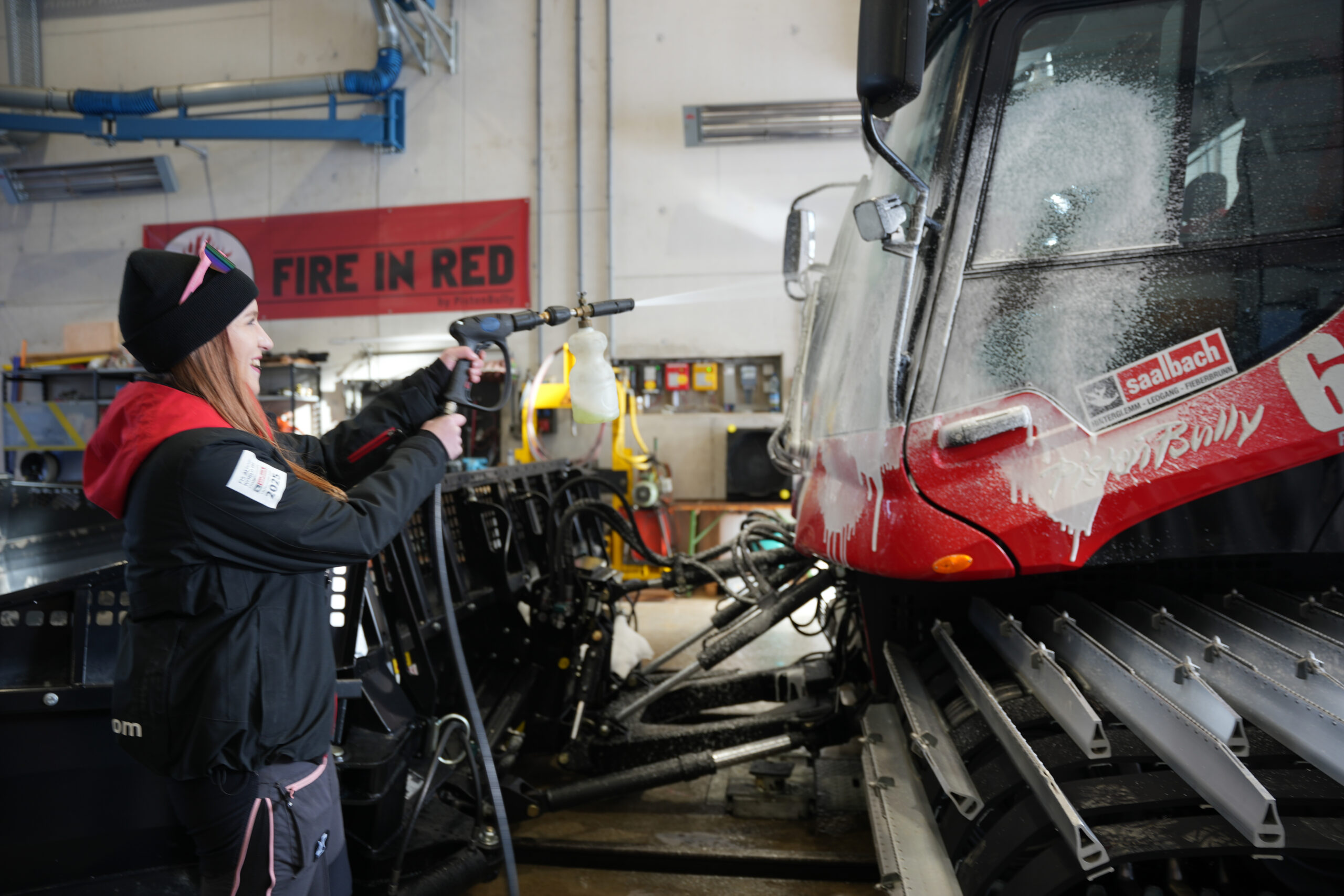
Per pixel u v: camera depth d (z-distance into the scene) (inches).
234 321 47.6
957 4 69.4
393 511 47.5
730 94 292.5
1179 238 61.0
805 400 96.2
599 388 67.3
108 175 316.5
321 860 50.0
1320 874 54.7
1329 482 57.2
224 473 42.2
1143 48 63.2
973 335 62.3
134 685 43.5
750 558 110.6
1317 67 61.1
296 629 46.1
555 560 113.0
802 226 118.0
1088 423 59.8
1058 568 59.6
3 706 62.8
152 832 65.1
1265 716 50.4
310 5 312.0
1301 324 58.5
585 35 298.8
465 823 84.6
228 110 319.3
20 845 64.0
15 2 321.7
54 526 106.4
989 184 63.7
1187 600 64.6
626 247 297.4
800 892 86.9
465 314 305.1
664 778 97.0
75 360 307.7
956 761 61.2
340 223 311.4
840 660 115.3
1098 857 45.6
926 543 61.3
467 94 304.7
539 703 111.8
